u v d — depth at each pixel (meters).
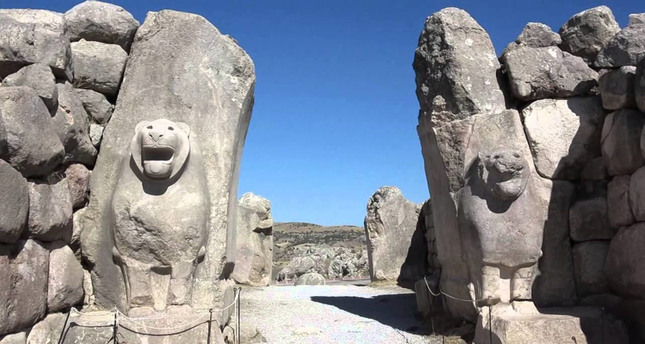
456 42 5.50
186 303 4.34
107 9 4.86
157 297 4.36
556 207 5.29
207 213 4.52
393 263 11.11
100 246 4.58
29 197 3.80
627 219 4.89
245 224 11.81
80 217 4.62
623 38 5.24
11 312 3.52
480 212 4.95
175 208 4.31
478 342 4.88
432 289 6.34
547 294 5.17
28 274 3.75
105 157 4.69
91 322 4.11
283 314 7.08
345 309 7.48
